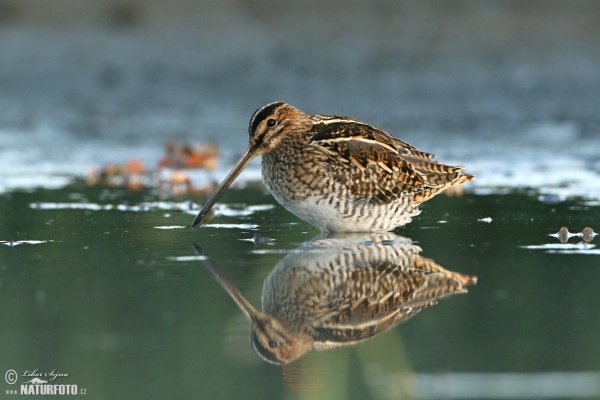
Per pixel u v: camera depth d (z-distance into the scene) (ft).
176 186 56.29
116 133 70.79
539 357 26.71
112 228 43.37
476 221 44.80
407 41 90.38
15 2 97.60
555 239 40.52
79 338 28.60
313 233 42.60
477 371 25.86
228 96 78.64
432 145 65.51
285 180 42.60
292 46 89.35
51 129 71.72
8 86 81.66
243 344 28.25
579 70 82.33
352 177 41.93
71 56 87.40
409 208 43.47
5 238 41.29
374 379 25.84
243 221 45.34
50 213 47.11
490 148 64.44
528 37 90.17
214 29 93.86
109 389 25.64
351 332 29.19
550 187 53.16
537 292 32.55
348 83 80.79
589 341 27.78
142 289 33.22
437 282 33.99
